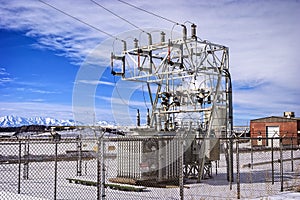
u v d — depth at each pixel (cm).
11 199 1215
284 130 4594
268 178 1747
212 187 1527
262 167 2348
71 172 2038
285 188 1459
